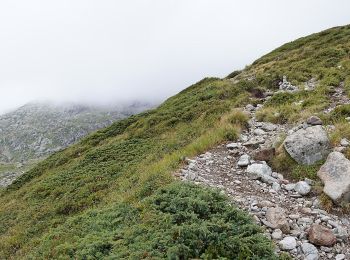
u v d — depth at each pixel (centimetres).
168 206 1131
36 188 2734
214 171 1478
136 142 3023
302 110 2088
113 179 2273
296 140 1464
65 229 1335
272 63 4062
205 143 1762
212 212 1090
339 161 1273
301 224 1084
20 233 1902
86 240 1077
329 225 1071
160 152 2217
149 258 880
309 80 2959
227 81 3962
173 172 1459
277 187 1310
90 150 3588
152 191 1330
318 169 1359
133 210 1196
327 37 4466
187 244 923
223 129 1905
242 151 1659
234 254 909
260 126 1973
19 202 2653
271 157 1515
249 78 3678
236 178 1409
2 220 2391
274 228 1058
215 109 2706
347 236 1027
